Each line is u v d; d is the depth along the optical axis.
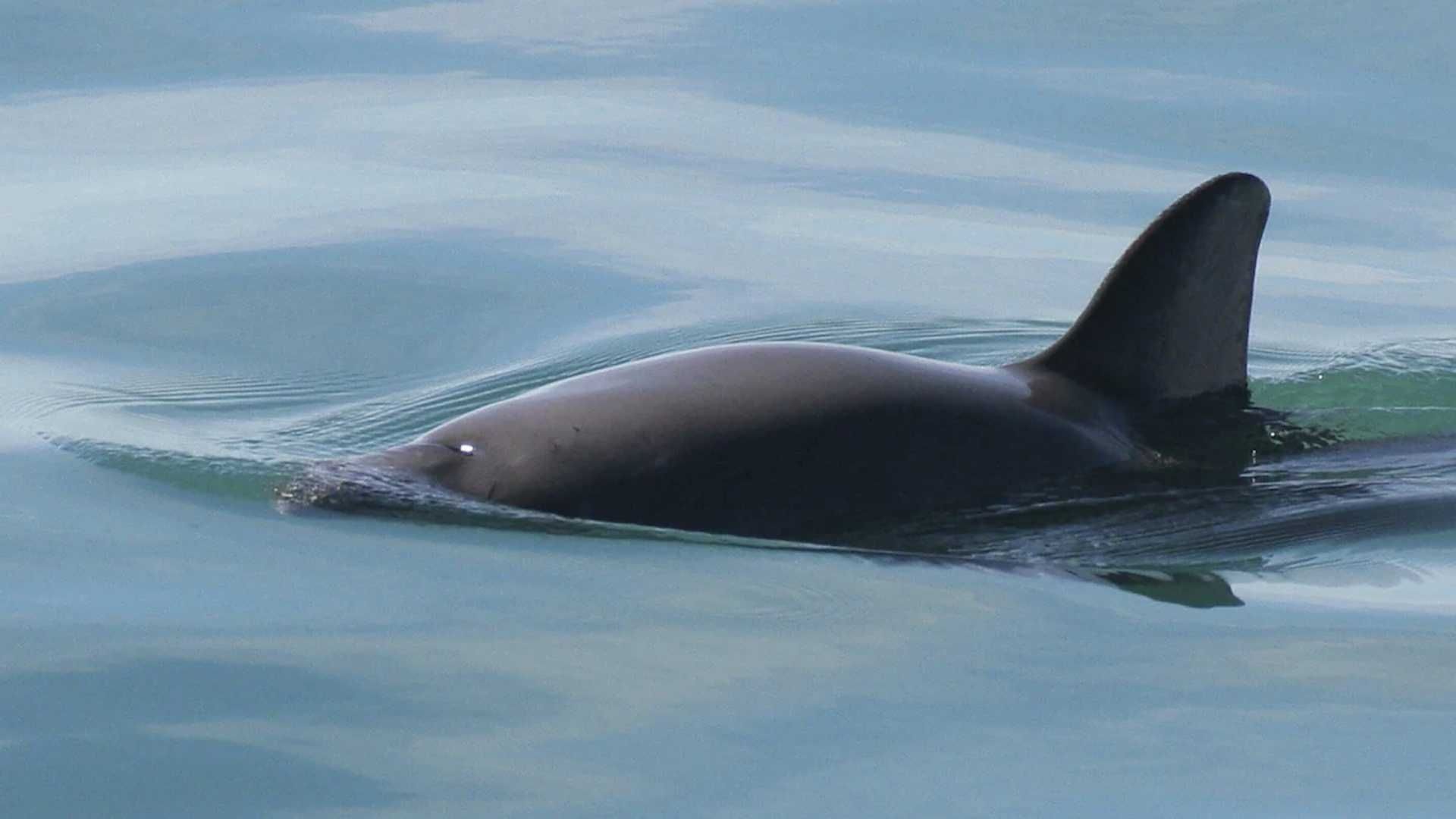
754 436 31.61
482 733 24.84
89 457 35.53
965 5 71.00
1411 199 55.97
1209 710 26.09
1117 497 33.00
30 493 33.59
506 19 70.69
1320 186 56.62
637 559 30.03
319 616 28.23
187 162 56.88
